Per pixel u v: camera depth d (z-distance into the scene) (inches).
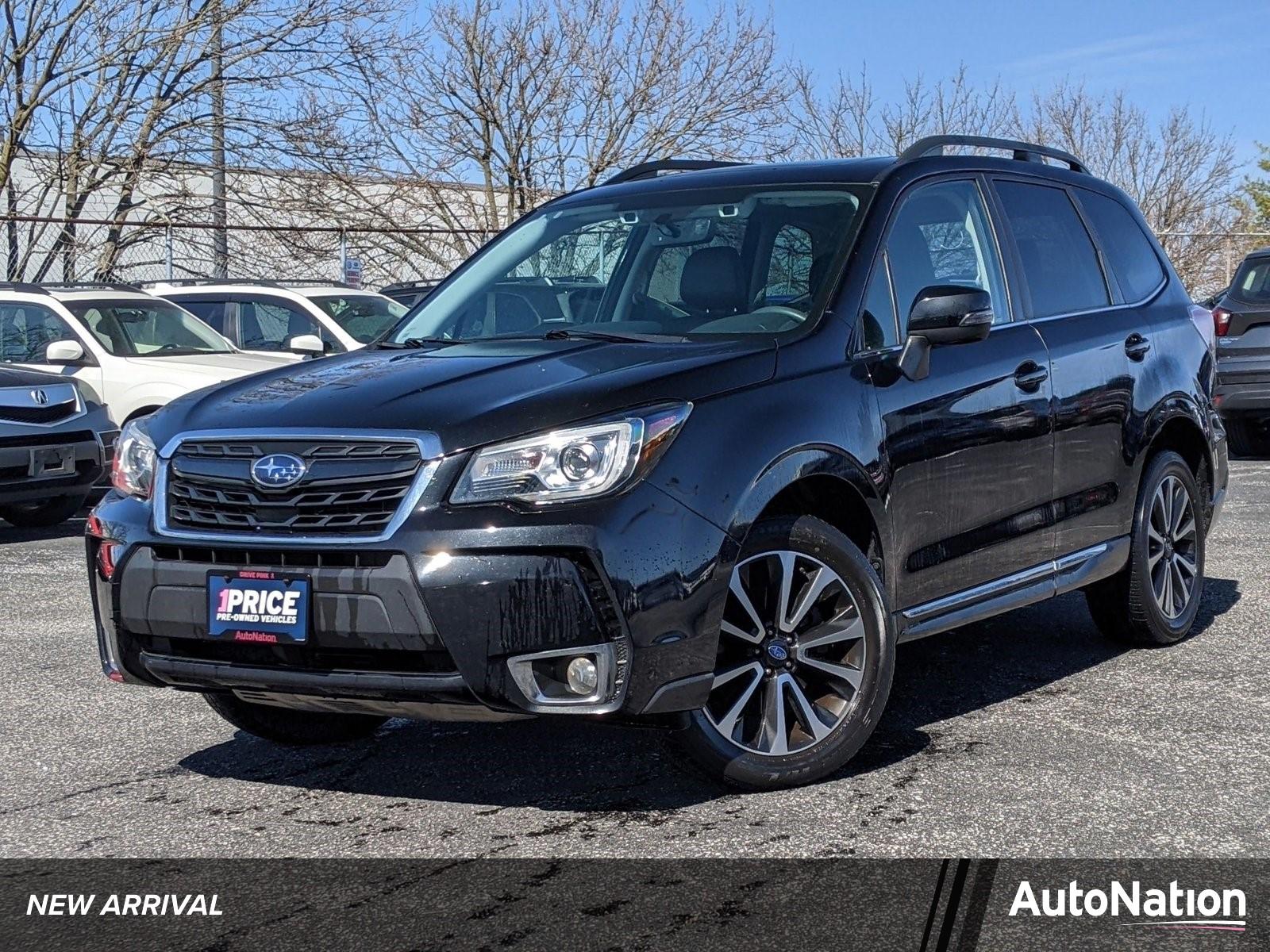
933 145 215.5
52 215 922.1
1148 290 249.0
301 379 179.0
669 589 154.0
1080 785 171.6
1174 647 245.3
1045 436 209.6
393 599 150.8
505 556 150.0
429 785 177.3
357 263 800.9
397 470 154.1
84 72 904.9
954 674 229.0
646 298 200.1
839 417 174.6
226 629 158.4
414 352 191.5
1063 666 232.7
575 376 164.7
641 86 1157.1
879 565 181.5
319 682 155.9
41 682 232.8
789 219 200.5
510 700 150.8
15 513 428.8
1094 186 249.9
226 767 186.7
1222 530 375.2
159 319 514.6
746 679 168.1
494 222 1145.4
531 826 161.0
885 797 167.8
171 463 167.0
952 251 207.6
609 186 233.5
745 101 1176.2
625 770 180.9
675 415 159.5
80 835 161.3
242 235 952.3
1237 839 153.5
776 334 181.8
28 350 488.1
